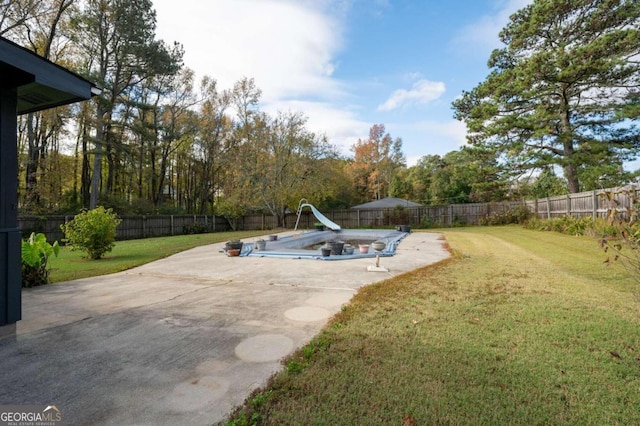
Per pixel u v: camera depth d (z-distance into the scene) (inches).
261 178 778.8
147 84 805.2
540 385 76.4
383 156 1419.8
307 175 793.6
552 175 818.2
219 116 961.5
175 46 745.6
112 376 83.7
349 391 74.5
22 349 101.2
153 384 79.7
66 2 554.3
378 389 75.1
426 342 101.0
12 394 75.9
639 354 91.7
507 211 708.0
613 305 136.3
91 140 655.1
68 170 706.8
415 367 85.3
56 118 617.6
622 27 468.1
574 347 96.6
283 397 72.6
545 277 192.2
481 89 592.7
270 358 93.4
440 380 78.9
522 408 67.9
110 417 66.5
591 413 66.3
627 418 64.7
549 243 357.4
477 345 98.5
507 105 572.7
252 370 86.2
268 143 780.6
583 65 447.2
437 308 136.1
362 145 1421.0
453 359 89.6
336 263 271.1
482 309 133.5
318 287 183.9
